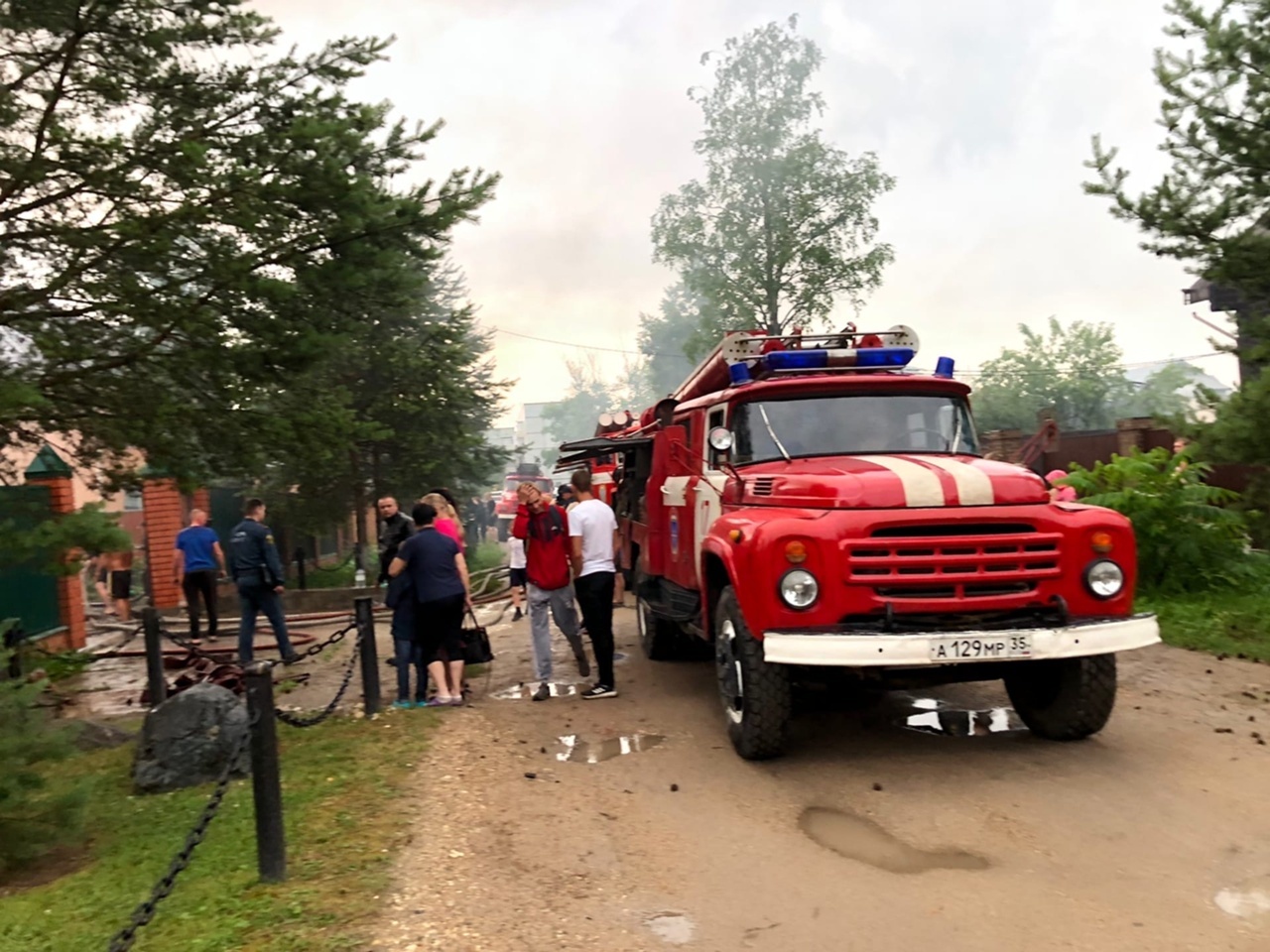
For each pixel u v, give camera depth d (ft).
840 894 14.32
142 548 69.82
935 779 19.12
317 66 29.09
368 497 72.28
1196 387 34.86
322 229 27.86
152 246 25.71
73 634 43.52
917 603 18.44
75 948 13.29
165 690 30.14
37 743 17.48
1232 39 31.96
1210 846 15.49
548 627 28.19
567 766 21.16
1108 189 34.78
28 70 26.63
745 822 17.37
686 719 24.88
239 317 28.04
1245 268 32.55
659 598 29.91
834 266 105.50
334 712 27.20
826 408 23.99
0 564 22.98
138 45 27.35
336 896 14.35
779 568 18.65
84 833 18.88
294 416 30.27
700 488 25.55
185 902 14.57
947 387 24.29
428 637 27.53
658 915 13.84
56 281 25.99
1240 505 36.32
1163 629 31.71
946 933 13.05
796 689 23.49
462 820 17.58
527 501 28.25
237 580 35.40
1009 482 19.81
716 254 109.81
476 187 29.43
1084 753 20.34
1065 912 13.50
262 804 15.07
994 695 25.90
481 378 74.49
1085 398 121.19
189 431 29.55
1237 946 12.47
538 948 12.87
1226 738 20.92
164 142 27.09
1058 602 18.76
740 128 107.65
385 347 66.49
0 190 25.68
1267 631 30.37
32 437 29.63
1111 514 19.70
